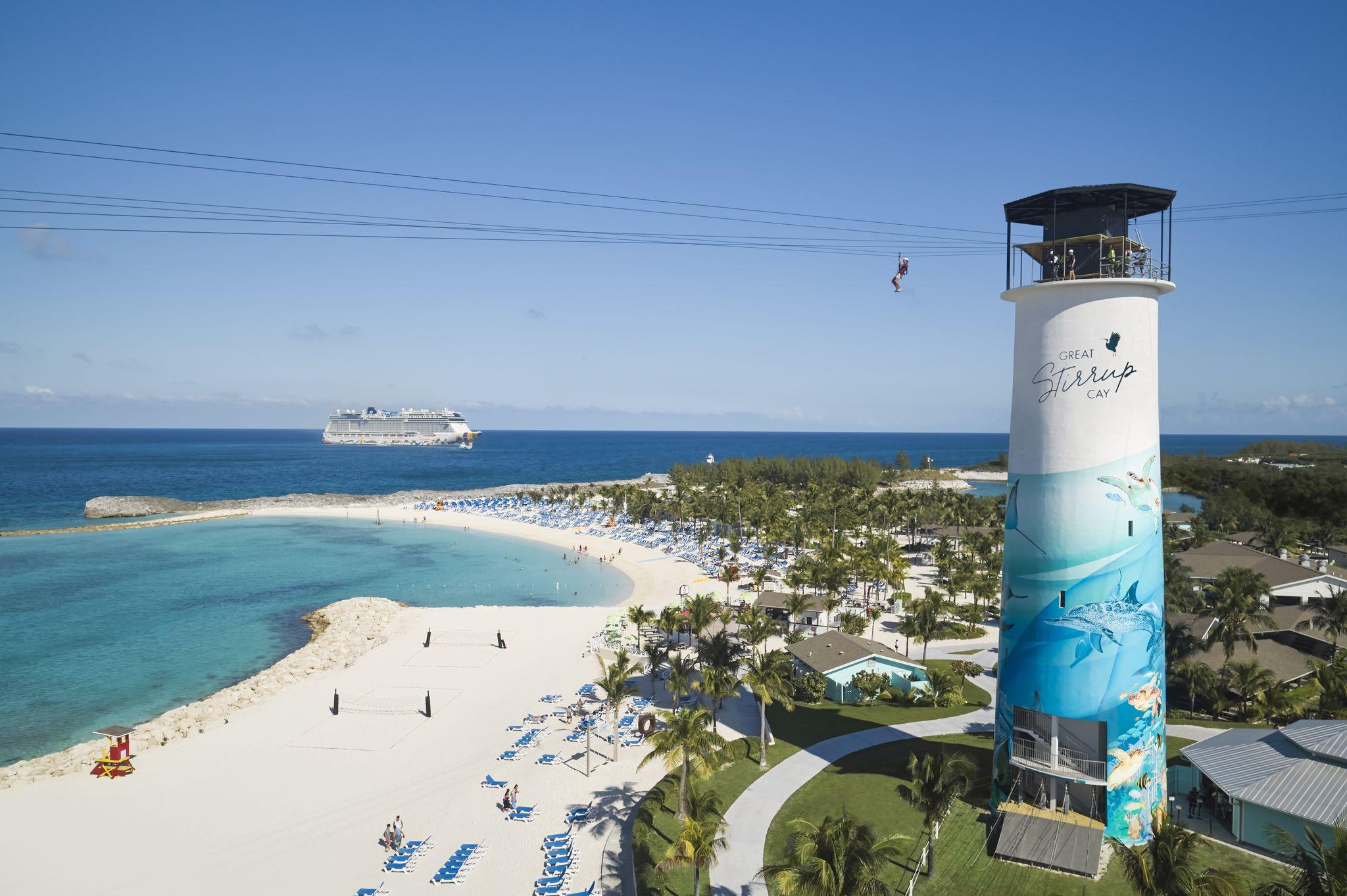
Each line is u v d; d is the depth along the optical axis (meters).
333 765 52.41
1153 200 35.81
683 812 42.16
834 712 58.44
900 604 96.94
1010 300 38.09
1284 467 176.38
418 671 73.75
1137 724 34.97
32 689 71.25
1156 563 35.41
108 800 47.31
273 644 86.94
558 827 43.69
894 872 35.25
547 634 87.69
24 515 199.12
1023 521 36.91
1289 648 62.53
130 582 121.56
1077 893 32.47
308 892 37.66
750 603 99.88
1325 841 33.25
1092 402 34.88
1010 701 37.47
